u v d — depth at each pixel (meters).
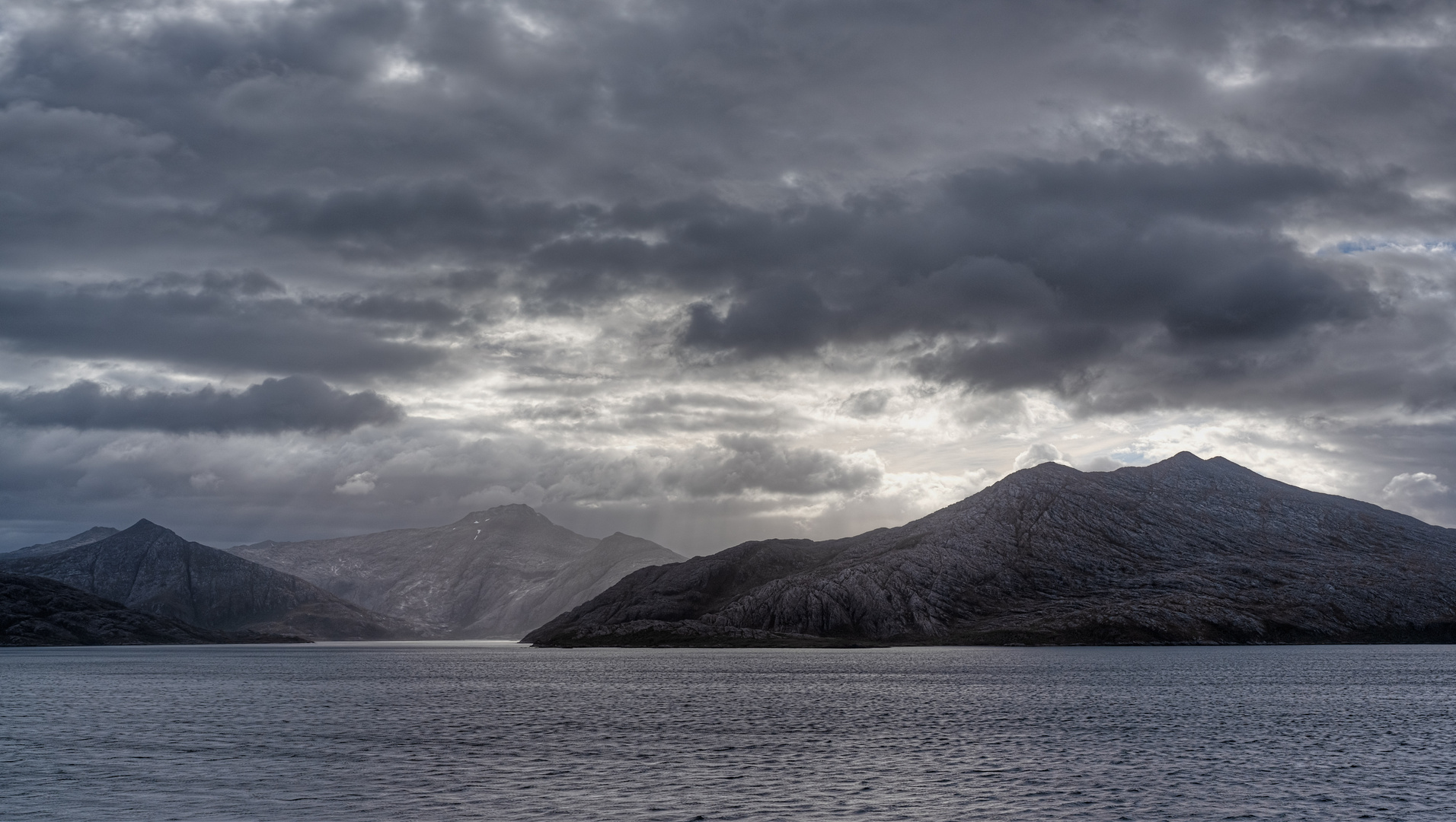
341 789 74.50
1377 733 106.25
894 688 175.75
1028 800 70.06
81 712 137.50
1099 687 176.38
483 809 67.50
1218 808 67.56
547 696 164.62
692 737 104.69
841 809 67.25
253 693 174.75
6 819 65.19
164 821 64.44
